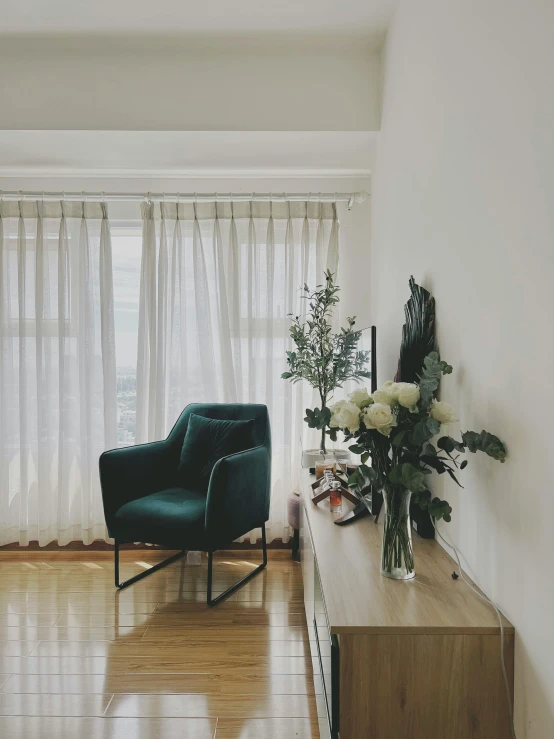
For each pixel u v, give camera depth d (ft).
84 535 11.18
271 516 11.30
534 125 3.68
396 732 4.12
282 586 9.38
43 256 11.19
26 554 11.00
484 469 4.67
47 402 11.18
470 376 4.92
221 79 9.26
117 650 7.30
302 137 9.53
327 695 4.52
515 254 3.99
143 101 9.21
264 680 6.60
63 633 7.77
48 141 9.64
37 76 9.20
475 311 4.80
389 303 8.81
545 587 3.62
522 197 3.87
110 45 9.05
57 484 11.40
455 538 5.45
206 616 8.26
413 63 7.06
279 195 11.12
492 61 4.39
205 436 9.82
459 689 4.10
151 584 9.50
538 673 3.72
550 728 3.58
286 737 5.61
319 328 9.87
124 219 11.55
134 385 11.84
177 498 9.14
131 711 6.04
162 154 10.28
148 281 11.19
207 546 8.31
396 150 8.13
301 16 8.34
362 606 4.42
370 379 7.54
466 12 5.00
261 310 11.40
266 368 11.22
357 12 8.27
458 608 4.39
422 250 6.61
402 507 4.99
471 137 4.89
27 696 6.32
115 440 11.32
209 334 11.28
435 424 4.46
